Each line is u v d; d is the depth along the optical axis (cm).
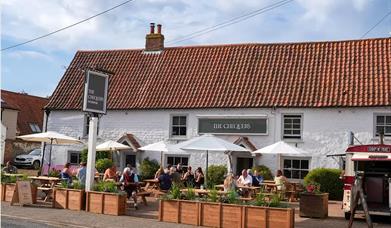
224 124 2534
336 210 1912
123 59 3028
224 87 2617
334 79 2445
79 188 1672
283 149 2111
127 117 2750
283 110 2431
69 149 2866
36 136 2166
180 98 2652
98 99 1678
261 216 1341
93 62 3062
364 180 1731
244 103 2483
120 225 1362
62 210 1616
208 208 1412
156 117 2684
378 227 1479
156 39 3009
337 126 2342
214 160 2556
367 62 2464
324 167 2338
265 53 2727
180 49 2956
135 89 2808
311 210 1661
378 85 2331
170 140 2638
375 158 1614
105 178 2077
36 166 3762
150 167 2616
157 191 1947
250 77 2619
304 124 2395
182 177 2270
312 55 2612
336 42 2638
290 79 2527
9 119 4178
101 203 1589
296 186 2198
